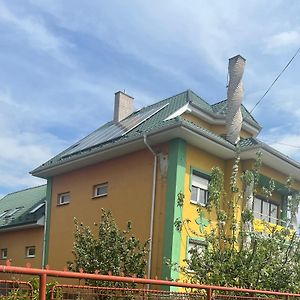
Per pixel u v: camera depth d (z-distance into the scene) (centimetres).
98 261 1183
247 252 994
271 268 998
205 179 1505
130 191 1514
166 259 1173
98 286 504
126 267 1190
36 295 391
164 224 1370
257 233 1049
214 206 1109
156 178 1434
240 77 1708
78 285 461
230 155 1547
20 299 397
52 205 1847
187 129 1358
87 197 1680
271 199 1795
